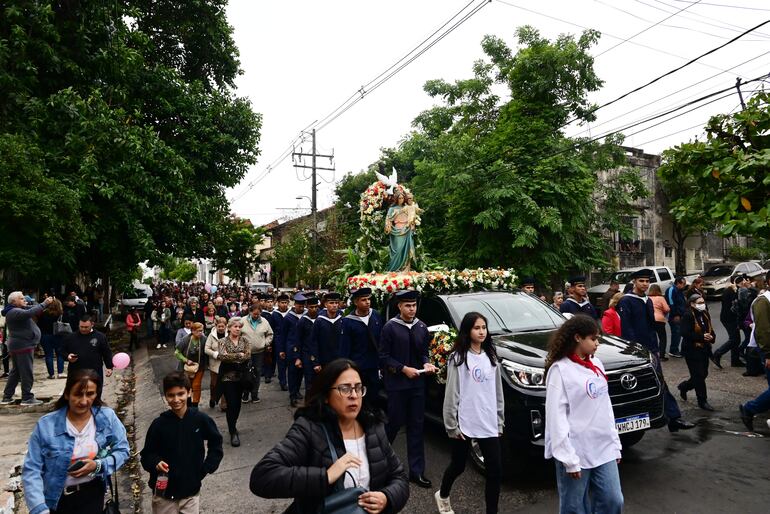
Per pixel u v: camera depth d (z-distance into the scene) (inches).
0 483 205.2
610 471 128.0
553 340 135.6
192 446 145.9
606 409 130.6
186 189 617.9
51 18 494.0
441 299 265.0
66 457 123.6
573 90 702.5
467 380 163.3
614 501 126.8
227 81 781.9
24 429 287.3
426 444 245.9
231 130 719.7
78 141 479.5
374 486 93.2
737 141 243.1
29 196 375.6
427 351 205.2
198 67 757.9
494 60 823.1
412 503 182.1
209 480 220.1
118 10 567.5
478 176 652.1
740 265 850.1
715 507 164.6
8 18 464.4
